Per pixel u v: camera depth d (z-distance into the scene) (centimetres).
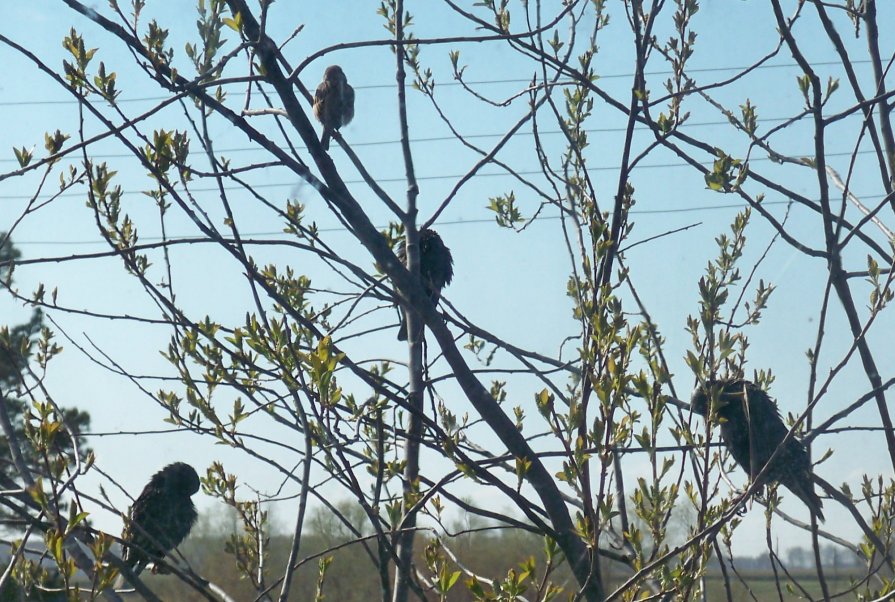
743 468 1043
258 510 845
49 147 801
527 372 895
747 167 809
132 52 701
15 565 652
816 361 706
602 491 629
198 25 714
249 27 748
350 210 784
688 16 877
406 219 928
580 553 759
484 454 859
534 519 682
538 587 647
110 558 658
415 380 869
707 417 662
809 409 663
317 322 913
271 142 746
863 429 793
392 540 692
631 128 747
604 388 633
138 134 728
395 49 998
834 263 743
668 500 663
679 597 664
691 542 622
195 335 761
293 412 750
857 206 910
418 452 812
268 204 769
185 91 693
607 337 655
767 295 979
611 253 724
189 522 1227
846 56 841
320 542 2059
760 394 1045
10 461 740
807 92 848
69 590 554
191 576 716
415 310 795
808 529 884
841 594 795
